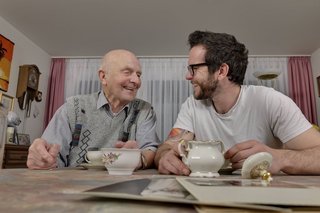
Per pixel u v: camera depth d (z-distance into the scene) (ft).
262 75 10.52
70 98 4.61
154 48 11.89
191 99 4.74
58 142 4.10
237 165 2.48
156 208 0.81
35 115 11.44
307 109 11.96
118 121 4.53
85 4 8.44
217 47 3.91
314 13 8.76
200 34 4.13
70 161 4.30
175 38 10.85
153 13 8.94
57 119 4.34
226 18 9.14
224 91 4.00
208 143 2.27
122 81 4.32
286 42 11.08
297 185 1.30
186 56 12.76
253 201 0.78
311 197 0.88
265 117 3.88
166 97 12.63
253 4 8.29
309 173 2.43
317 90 11.85
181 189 1.07
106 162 2.29
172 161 2.37
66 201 0.91
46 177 1.83
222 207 0.77
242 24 9.53
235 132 4.10
